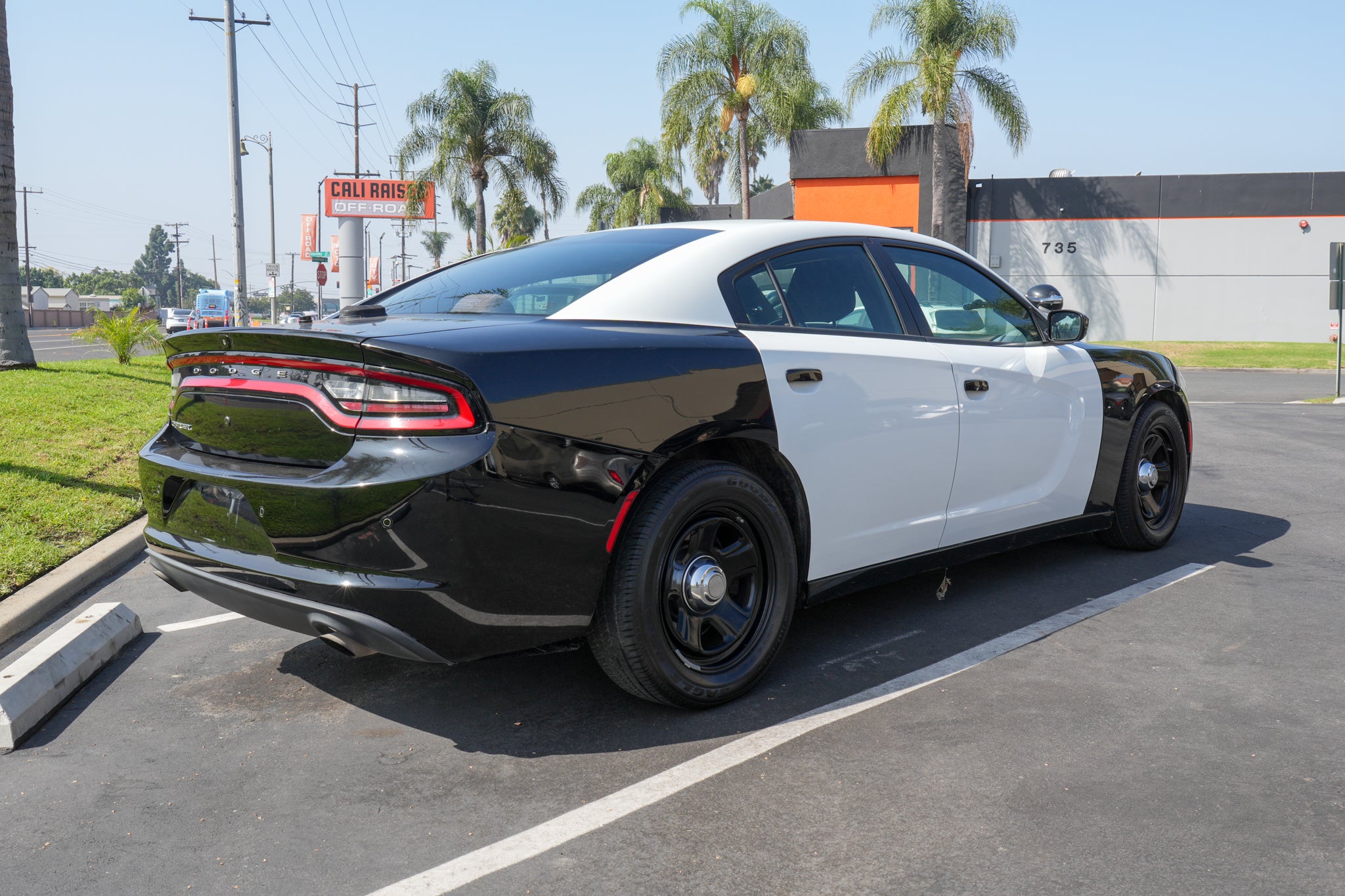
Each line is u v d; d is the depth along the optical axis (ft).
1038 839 7.23
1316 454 27.68
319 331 8.55
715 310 10.09
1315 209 98.17
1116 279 102.17
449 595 7.99
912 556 11.77
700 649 9.66
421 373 8.02
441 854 7.27
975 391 12.18
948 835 7.31
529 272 10.87
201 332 9.28
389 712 9.98
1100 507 14.69
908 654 11.26
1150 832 7.29
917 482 11.51
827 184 97.04
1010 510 12.94
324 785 8.42
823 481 10.43
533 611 8.43
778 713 9.66
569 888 6.76
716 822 7.59
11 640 12.76
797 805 7.83
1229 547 16.26
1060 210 102.27
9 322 42.32
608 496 8.63
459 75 102.06
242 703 10.32
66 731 9.70
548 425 8.29
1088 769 8.32
